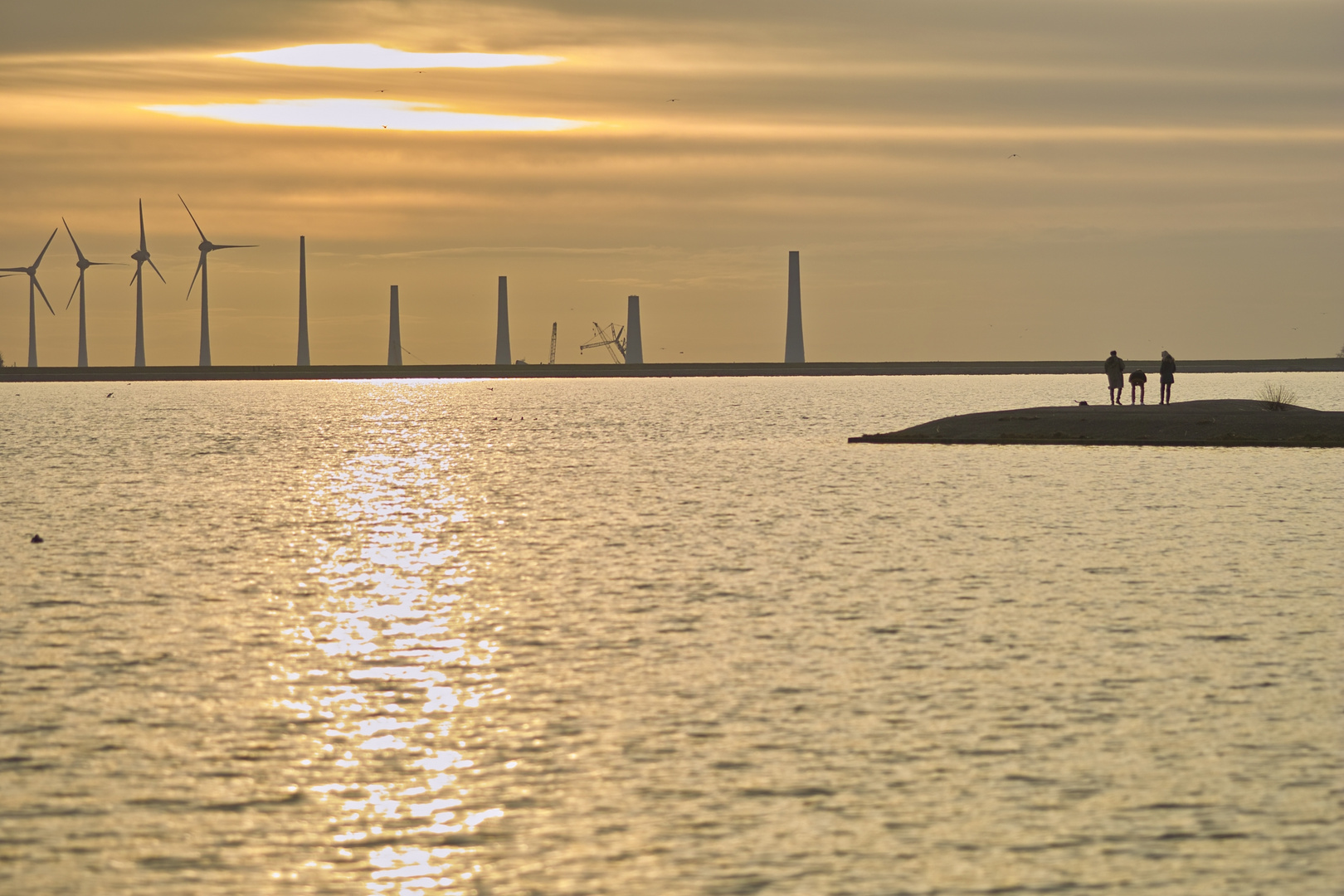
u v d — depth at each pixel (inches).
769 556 2664.9
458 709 1546.5
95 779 1322.6
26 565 2613.2
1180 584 2273.6
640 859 1137.4
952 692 1594.5
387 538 3041.3
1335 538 2785.4
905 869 1114.1
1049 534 2896.2
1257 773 1312.7
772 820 1213.7
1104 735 1428.4
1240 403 5629.9
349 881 1103.6
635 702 1571.1
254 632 1968.5
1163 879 1094.4
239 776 1332.4
